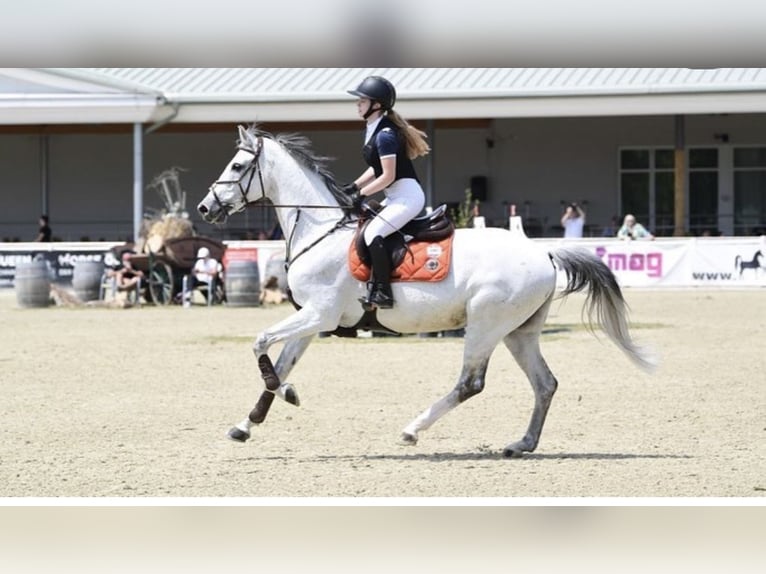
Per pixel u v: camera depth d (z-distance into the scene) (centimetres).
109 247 3484
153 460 1198
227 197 1250
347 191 1234
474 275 1188
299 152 1246
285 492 1047
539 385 1223
